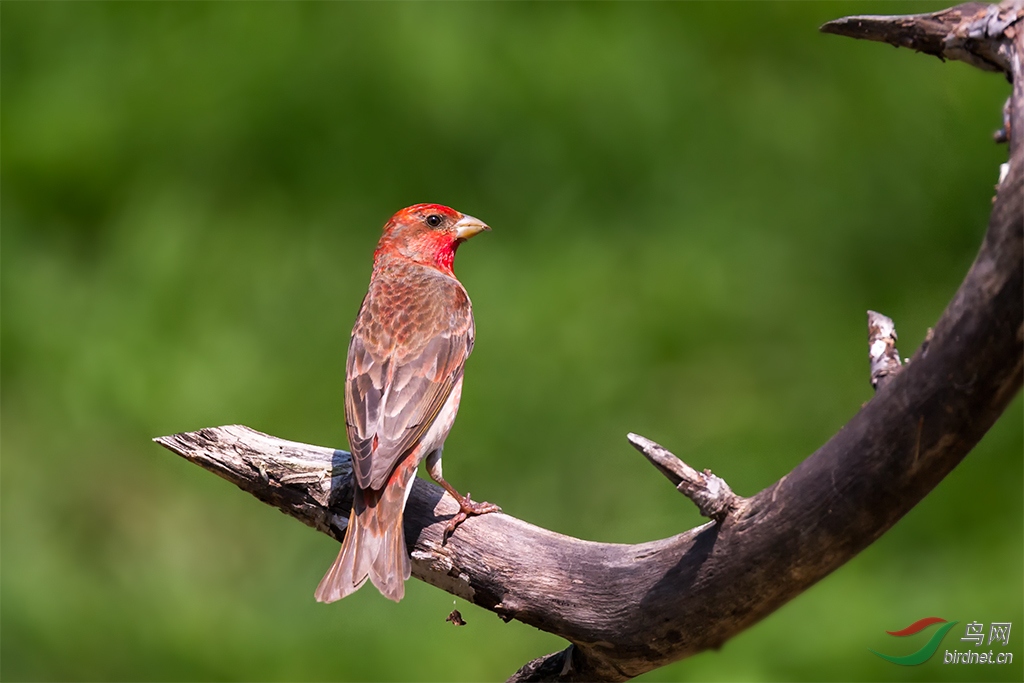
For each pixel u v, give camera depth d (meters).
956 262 16.38
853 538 6.05
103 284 15.88
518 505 13.88
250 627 12.88
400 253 9.27
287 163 16.62
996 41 6.23
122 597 13.30
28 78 17.31
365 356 8.07
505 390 14.49
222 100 16.97
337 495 7.38
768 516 6.12
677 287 15.46
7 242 16.03
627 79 16.83
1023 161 5.37
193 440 7.52
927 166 16.77
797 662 11.84
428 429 7.79
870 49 17.23
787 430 14.59
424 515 7.34
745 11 17.36
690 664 11.76
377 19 17.09
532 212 16.17
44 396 14.90
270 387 15.00
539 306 15.17
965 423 5.64
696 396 14.79
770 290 15.72
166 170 16.66
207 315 15.52
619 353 14.87
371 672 12.29
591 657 6.93
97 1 17.78
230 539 13.72
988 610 12.24
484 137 16.58
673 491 13.84
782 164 16.64
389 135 16.62
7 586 13.09
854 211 16.50
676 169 16.48
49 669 12.77
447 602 12.56
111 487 14.21
